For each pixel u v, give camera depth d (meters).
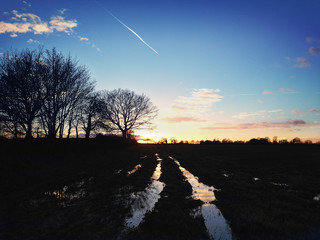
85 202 8.64
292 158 29.05
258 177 14.33
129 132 64.94
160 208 7.77
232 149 56.38
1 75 21.88
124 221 6.60
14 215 7.09
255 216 6.82
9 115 22.62
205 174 15.70
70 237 5.50
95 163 22.34
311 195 9.65
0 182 11.95
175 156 34.19
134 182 12.87
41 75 24.06
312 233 5.68
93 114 36.16
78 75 27.73
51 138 23.91
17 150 18.41
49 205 8.19
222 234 5.68
